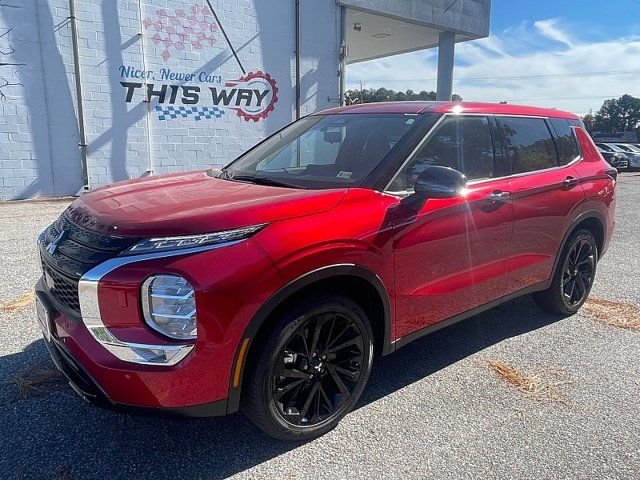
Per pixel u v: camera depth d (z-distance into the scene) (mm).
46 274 2674
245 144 12539
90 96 10203
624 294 5211
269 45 12492
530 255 3848
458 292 3289
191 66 11367
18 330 3875
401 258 2840
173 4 10891
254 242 2273
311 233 2432
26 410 2859
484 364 3592
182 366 2148
